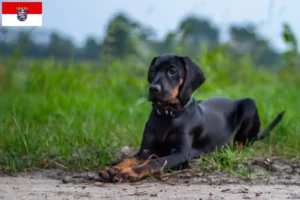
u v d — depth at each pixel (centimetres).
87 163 743
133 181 656
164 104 723
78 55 1828
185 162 715
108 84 1331
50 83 1294
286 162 780
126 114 1076
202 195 595
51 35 1753
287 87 1379
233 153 750
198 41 1675
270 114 1020
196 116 754
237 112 853
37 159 743
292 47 1444
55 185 650
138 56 1463
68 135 845
